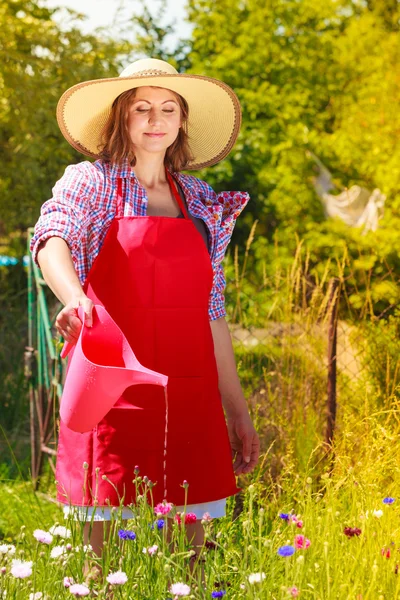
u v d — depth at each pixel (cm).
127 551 241
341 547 268
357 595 236
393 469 348
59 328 230
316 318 464
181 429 253
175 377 252
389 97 1072
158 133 267
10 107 1014
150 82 264
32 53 1045
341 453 382
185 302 254
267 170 1059
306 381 441
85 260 260
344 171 1073
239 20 1216
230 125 303
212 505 263
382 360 476
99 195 259
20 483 506
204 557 250
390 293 612
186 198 278
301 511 333
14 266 987
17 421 652
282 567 265
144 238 252
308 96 1198
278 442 412
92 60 1060
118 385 218
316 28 1285
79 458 254
